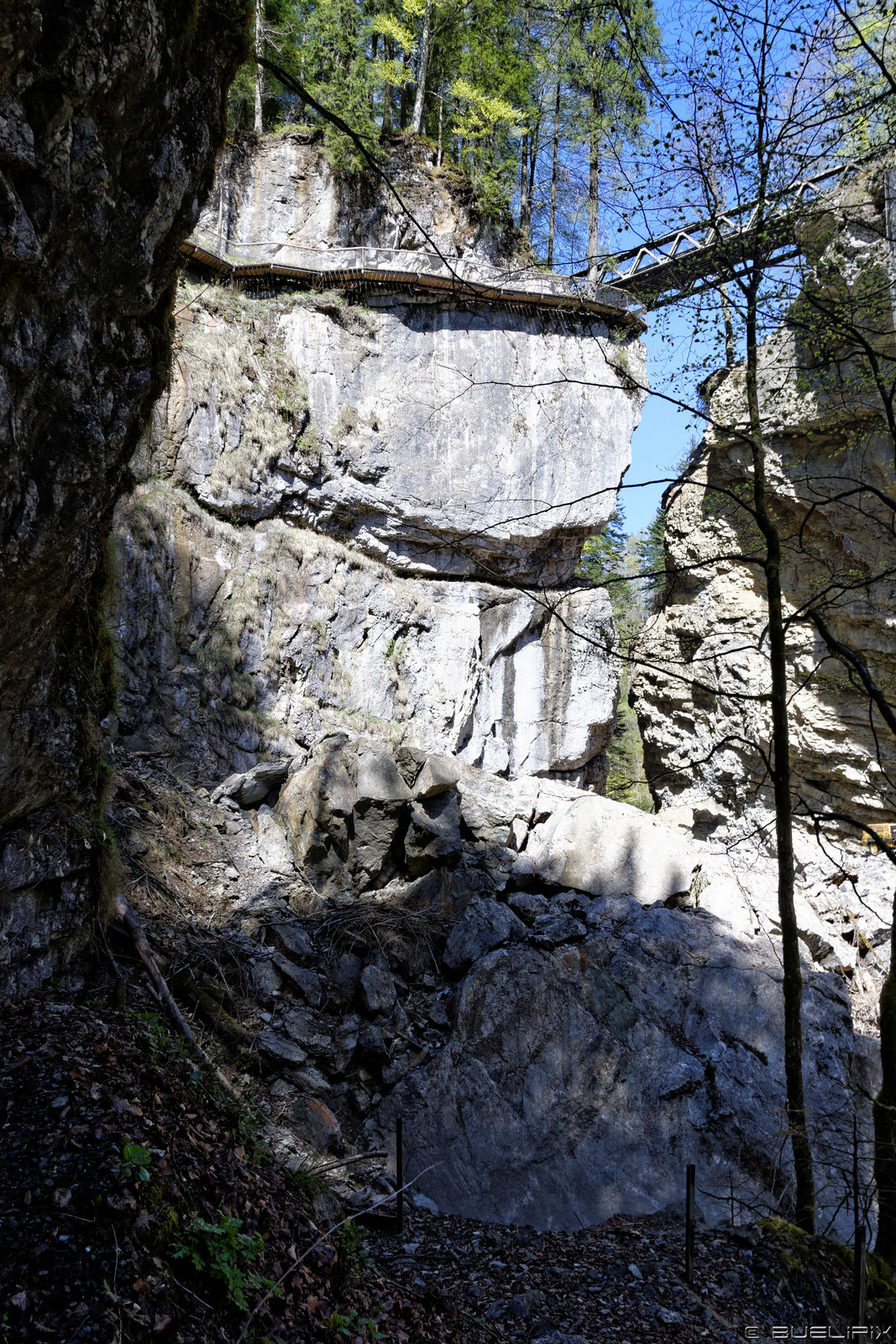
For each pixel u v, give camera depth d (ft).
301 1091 32.99
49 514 18.57
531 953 39.58
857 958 56.75
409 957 41.34
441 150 83.71
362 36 83.82
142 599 51.98
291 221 77.20
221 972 35.53
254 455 61.82
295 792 46.96
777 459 77.41
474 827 50.37
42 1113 16.21
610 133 46.09
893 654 73.72
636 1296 25.76
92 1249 13.55
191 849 43.34
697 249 37.22
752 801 84.43
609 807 53.16
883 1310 26.27
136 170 18.86
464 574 76.02
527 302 75.15
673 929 44.68
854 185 39.93
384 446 69.87
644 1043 38.19
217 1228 14.94
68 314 17.75
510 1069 35.91
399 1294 20.30
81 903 25.82
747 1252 28.45
